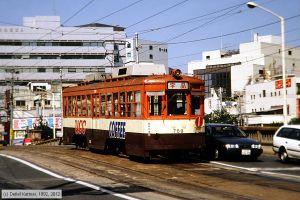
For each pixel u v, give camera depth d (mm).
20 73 101375
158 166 14891
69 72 102312
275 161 17141
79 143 21812
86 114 20297
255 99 69125
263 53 85250
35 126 66250
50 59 102125
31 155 19953
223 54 94938
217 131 17797
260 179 11945
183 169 14102
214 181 11539
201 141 15688
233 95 78375
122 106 16766
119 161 16484
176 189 10312
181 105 15516
